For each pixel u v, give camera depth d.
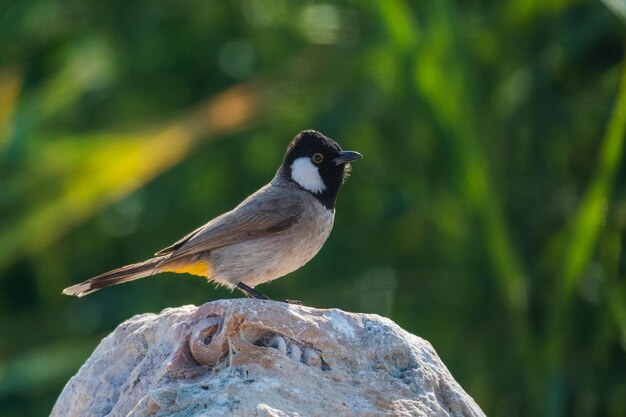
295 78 16.48
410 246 15.99
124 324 8.18
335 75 16.38
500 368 15.05
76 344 16.45
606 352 15.35
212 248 9.32
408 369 7.39
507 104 15.53
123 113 17.36
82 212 16.17
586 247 13.77
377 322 7.49
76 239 17.22
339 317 7.42
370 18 16.42
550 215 15.64
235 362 7.09
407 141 15.23
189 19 17.41
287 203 9.54
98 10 17.78
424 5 14.95
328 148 9.86
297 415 6.87
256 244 9.36
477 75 14.97
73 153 15.54
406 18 14.00
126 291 16.81
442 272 15.44
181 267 9.38
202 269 9.46
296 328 7.25
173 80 17.50
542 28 15.94
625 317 15.21
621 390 15.32
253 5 17.06
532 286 15.25
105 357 8.12
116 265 17.34
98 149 15.40
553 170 15.83
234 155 16.73
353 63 16.17
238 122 16.12
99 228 17.11
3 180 15.78
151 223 17.00
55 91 16.83
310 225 9.64
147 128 16.08
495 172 15.00
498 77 15.66
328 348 7.27
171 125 15.75
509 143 15.75
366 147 15.99
